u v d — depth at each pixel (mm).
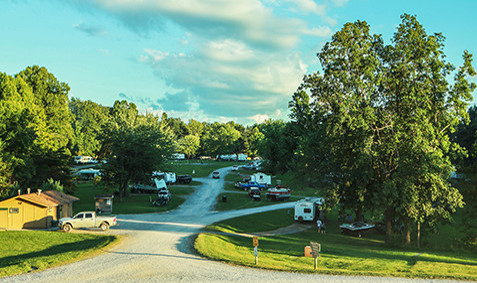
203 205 53656
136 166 55500
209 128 181875
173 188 69312
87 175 80000
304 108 67438
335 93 37125
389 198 31141
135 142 54750
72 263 21094
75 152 121125
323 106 41094
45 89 73000
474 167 36844
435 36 33312
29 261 21172
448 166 30641
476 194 36031
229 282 17016
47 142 57875
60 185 49344
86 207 47938
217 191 67750
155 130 63406
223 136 145750
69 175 52688
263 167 87312
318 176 42844
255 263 20875
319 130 42500
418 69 33469
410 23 33875
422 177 31406
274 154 85062
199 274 18516
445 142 32906
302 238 35594
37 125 54969
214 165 119188
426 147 30594
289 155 74312
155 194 62625
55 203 37156
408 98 32500
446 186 30953
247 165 107875
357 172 34031
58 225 36281
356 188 35438
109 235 31094
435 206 34344
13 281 17312
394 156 33219
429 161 30141
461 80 32188
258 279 17516
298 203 45062
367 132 32188
